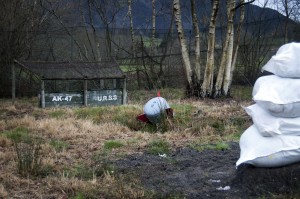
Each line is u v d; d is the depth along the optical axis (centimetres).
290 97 546
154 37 2728
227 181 594
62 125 1105
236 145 857
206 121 1124
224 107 1423
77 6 2850
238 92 2152
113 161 734
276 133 552
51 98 1510
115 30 2770
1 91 2222
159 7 3547
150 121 1162
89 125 1098
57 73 1531
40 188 577
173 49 2652
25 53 2314
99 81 2212
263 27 2803
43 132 1020
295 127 550
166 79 2514
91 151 825
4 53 2212
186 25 3188
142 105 1513
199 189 566
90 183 590
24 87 2228
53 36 2467
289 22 2698
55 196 545
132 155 786
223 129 1066
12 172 646
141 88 2489
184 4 3050
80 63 1617
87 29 2877
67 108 1455
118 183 586
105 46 2836
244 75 2570
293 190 536
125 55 3072
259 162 558
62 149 827
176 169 674
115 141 895
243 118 1171
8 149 811
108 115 1268
